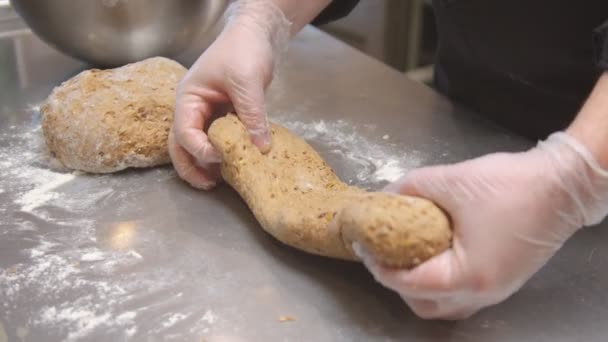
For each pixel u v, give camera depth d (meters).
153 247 1.02
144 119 1.20
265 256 1.00
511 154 0.83
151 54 1.48
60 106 1.21
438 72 1.58
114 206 1.11
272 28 1.26
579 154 0.78
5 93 1.47
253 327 0.87
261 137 1.12
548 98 1.32
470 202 0.79
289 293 0.93
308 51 1.74
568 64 1.26
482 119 1.42
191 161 1.16
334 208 0.94
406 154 1.28
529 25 1.28
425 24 2.71
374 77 1.61
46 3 1.36
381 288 0.93
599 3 1.17
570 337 0.86
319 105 1.47
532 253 0.80
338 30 2.71
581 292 0.94
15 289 0.93
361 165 1.24
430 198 0.83
